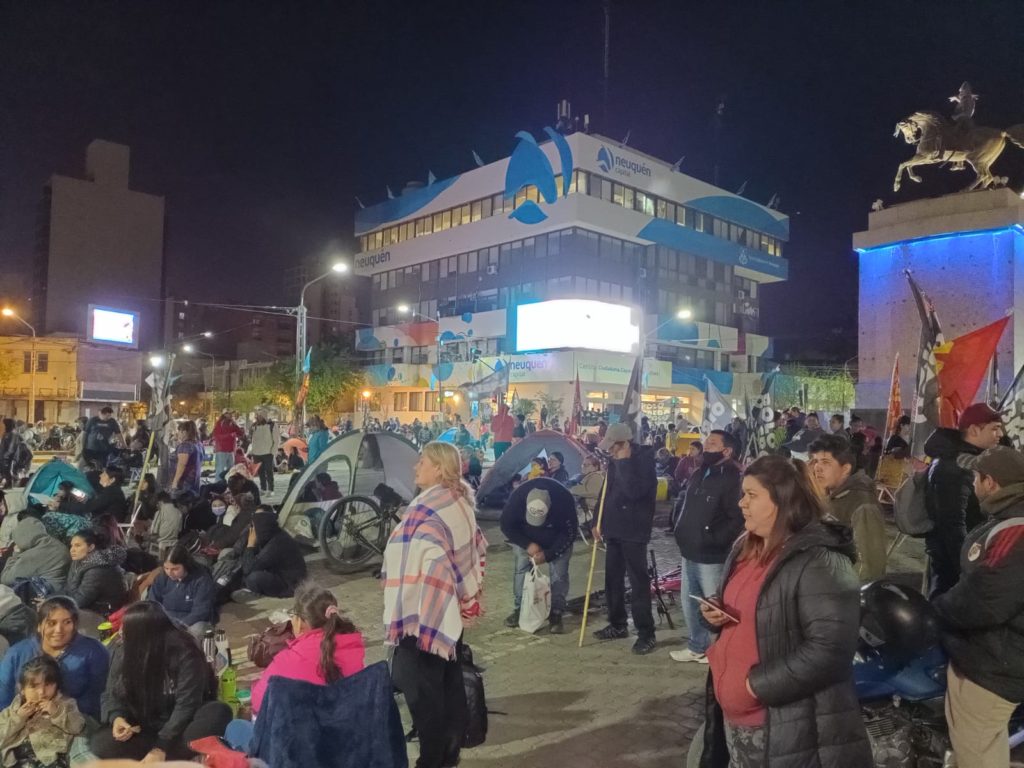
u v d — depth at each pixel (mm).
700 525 5879
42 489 10172
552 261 53812
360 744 3291
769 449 10133
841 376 53125
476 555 4195
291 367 53469
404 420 58094
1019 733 3537
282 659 3609
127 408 56688
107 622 6008
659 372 52031
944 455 4359
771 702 2549
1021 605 3039
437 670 3980
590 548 11000
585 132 58250
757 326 67750
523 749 4617
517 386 49031
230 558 8125
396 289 66250
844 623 2500
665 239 56719
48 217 84500
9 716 4051
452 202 60375
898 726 3547
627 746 4652
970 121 15508
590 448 14891
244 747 3959
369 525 9625
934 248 15828
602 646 6594
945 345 8555
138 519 10180
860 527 4281
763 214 66625
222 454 17828
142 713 4086
